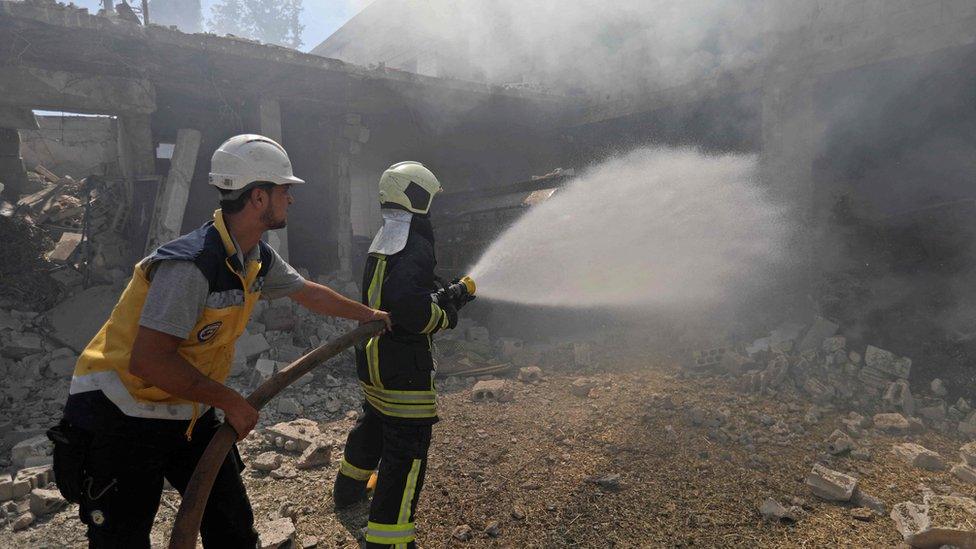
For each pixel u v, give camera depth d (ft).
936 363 16.75
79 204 29.91
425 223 8.21
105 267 23.53
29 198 30.71
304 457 11.30
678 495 10.17
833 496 9.99
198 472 5.14
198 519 5.03
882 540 8.75
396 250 7.85
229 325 5.58
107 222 24.71
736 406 14.73
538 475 10.94
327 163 30.78
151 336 4.94
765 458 11.75
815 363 17.34
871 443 12.78
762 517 9.44
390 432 7.89
